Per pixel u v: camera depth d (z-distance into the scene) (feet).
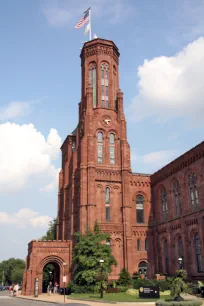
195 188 148.36
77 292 144.77
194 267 142.82
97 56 205.26
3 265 606.55
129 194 181.57
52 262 173.06
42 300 124.47
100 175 180.75
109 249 153.58
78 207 178.29
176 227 160.45
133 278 161.27
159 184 182.50
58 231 216.54
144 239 181.47
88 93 193.16
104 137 189.88
